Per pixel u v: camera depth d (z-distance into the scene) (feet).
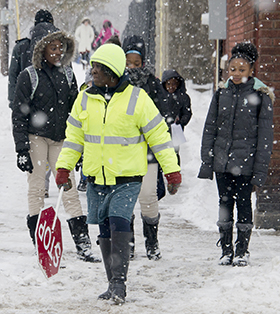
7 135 73.00
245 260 25.32
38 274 22.98
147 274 24.11
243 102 25.31
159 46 113.39
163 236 32.55
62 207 38.86
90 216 21.01
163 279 23.30
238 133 25.38
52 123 25.73
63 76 26.02
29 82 25.31
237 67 25.38
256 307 18.24
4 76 118.52
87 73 37.14
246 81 25.55
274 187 35.17
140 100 20.13
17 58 36.76
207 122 26.30
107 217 20.84
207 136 26.25
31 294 20.43
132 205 20.20
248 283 20.04
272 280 20.08
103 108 20.02
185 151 62.90
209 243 31.04
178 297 20.56
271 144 25.13
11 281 21.89
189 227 35.24
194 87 103.35
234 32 45.83
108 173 20.04
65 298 20.12
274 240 32.19
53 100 25.70
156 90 26.20
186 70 103.65
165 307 19.04
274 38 34.45
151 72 26.20
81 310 18.72
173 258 27.20
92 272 23.82
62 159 20.98
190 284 22.50
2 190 44.16
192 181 49.57
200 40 102.94
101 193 20.44
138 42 26.43
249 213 25.73
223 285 20.90
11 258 25.63
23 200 41.27
